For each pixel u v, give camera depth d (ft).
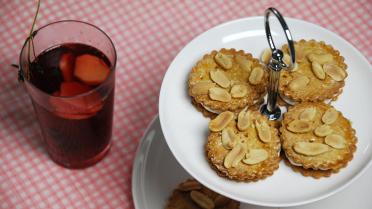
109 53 2.02
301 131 1.79
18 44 2.44
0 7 2.50
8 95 2.35
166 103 1.89
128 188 2.23
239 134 1.81
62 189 2.22
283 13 2.57
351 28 2.54
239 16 2.56
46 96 1.89
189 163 1.79
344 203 2.11
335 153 1.76
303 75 1.89
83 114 1.98
